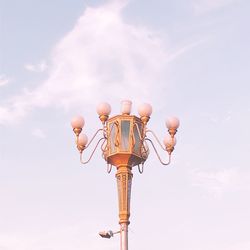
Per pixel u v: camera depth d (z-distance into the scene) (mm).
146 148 26234
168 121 26703
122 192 25781
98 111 26359
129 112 26344
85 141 26625
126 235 25516
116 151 25812
